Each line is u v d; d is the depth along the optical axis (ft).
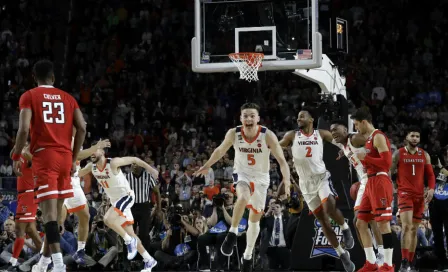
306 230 37.37
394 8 78.28
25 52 76.79
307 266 37.14
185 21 78.07
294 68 36.06
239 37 37.27
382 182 29.30
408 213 33.94
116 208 33.68
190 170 52.60
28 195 33.83
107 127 66.49
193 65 37.27
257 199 28.99
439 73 71.56
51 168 23.99
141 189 40.24
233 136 28.78
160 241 42.19
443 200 37.27
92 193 50.29
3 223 45.50
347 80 69.36
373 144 29.71
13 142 63.16
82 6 82.64
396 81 69.72
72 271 40.86
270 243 40.22
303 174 31.30
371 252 30.12
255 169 28.91
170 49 75.77
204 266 39.99
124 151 62.08
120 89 71.36
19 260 40.78
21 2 81.15
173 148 59.67
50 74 24.97
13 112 67.36
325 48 40.50
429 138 60.39
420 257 38.55
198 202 45.78
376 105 67.51
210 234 39.55
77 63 76.59
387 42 75.41
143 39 77.15
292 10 36.76
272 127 63.67
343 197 36.52
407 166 34.37
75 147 25.09
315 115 32.68
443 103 68.08
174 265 40.32
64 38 80.38
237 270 39.29
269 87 68.74
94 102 69.92
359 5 78.74
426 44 74.74
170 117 67.87
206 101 68.80
